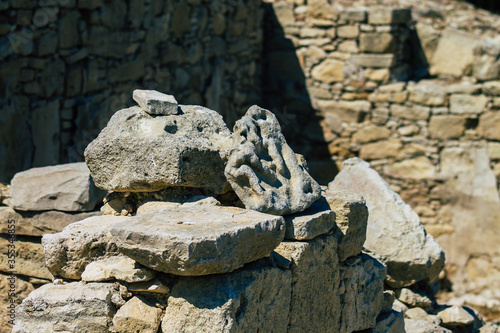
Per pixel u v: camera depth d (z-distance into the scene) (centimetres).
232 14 931
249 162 318
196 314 267
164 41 779
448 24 1015
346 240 353
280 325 303
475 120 966
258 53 1034
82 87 657
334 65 1013
